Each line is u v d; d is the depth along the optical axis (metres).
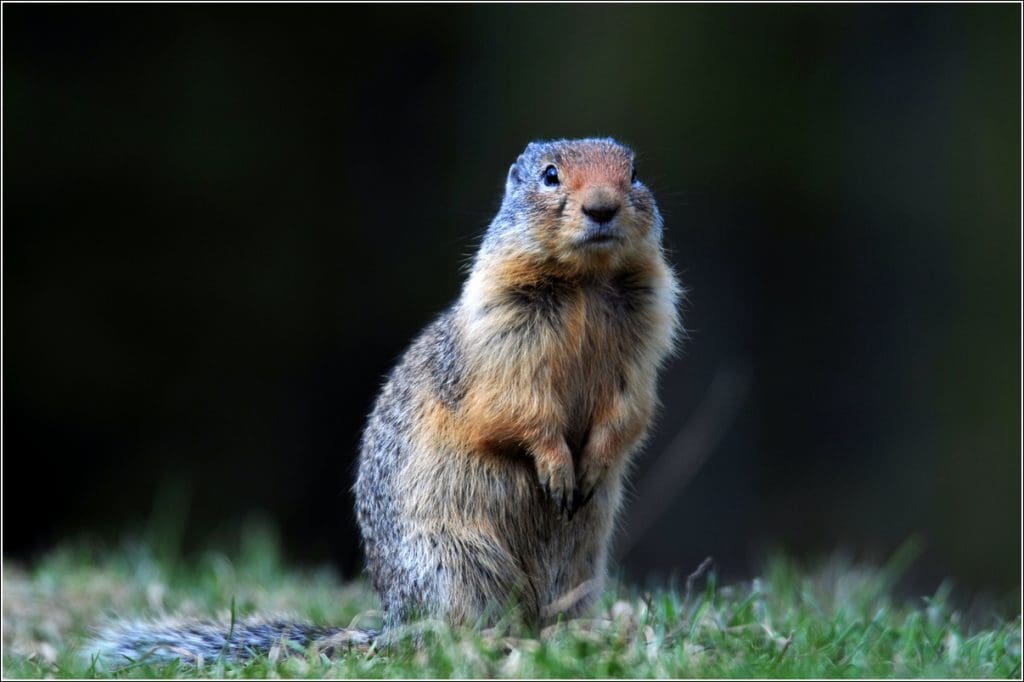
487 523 7.18
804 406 19.52
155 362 18.28
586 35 20.47
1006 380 19.30
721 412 18.88
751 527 18.69
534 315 7.07
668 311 7.36
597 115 19.77
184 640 7.20
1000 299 19.66
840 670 6.18
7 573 10.72
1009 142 20.23
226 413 18.44
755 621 7.40
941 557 18.34
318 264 19.02
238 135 19.00
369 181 19.45
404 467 7.27
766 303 19.77
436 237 19.36
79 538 15.97
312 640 7.26
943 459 19.06
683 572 18.03
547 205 6.98
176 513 17.09
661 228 7.44
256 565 10.52
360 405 18.78
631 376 7.28
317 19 19.59
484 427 7.05
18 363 17.70
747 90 20.23
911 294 19.98
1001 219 19.97
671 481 18.47
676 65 20.27
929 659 6.58
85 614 9.11
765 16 20.61
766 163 20.00
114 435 18.11
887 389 19.59
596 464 7.20
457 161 19.78
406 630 6.94
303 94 19.45
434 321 7.78
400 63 19.95
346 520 18.55
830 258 20.03
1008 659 6.77
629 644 6.53
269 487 18.41
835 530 18.62
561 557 7.40
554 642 6.48
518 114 19.81
